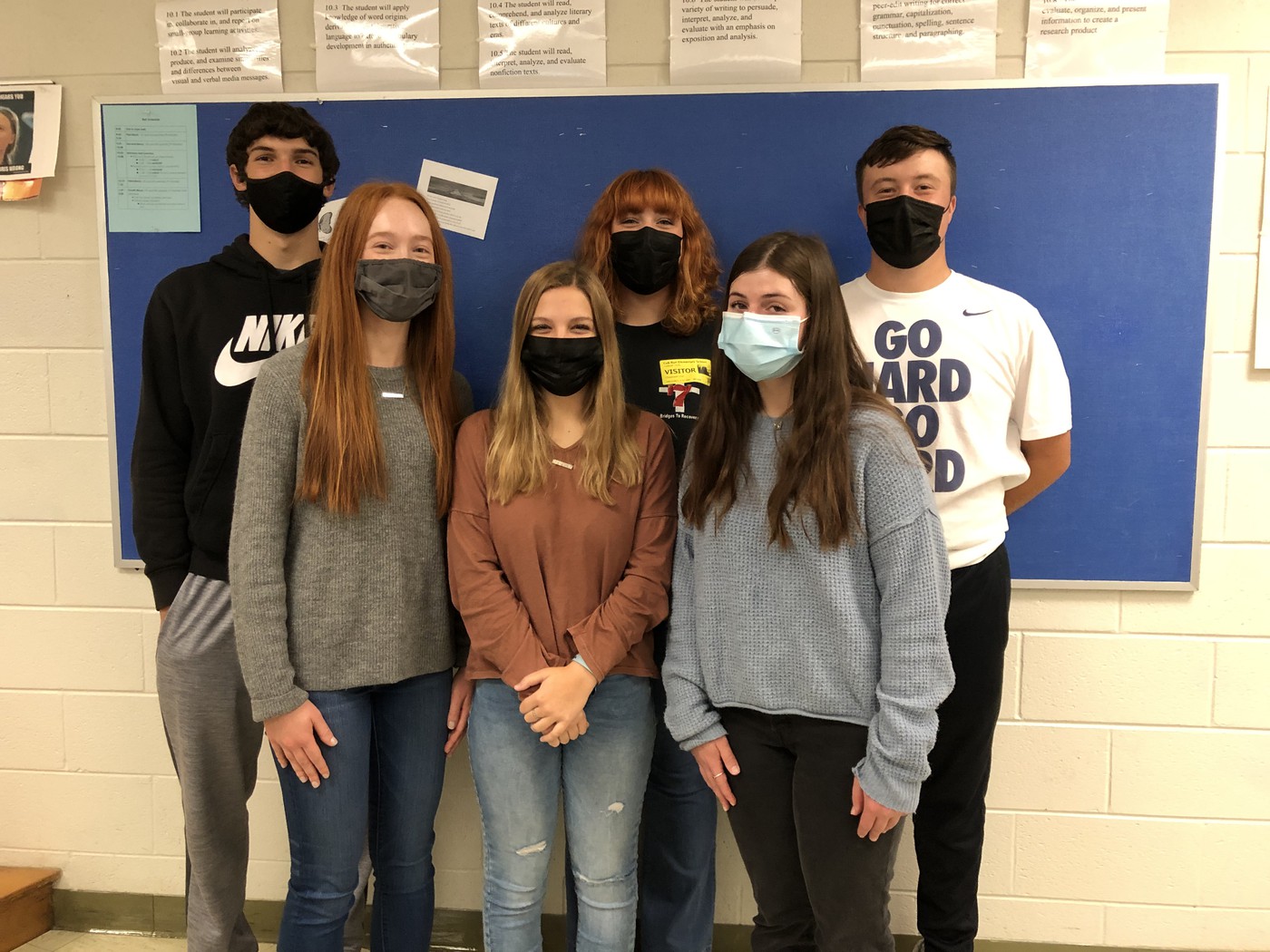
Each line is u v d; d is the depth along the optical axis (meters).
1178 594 1.84
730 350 1.27
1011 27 1.75
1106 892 1.91
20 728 2.05
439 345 1.49
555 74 1.82
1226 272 1.77
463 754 1.96
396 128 1.84
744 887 1.93
